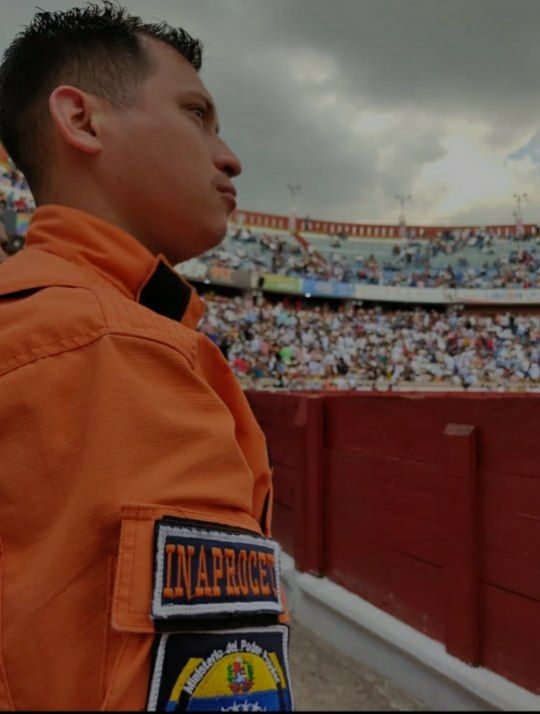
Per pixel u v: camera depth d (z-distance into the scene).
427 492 2.22
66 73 0.64
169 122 0.63
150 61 0.64
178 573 0.39
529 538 1.81
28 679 0.39
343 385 18.12
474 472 1.98
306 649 2.52
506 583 1.88
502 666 1.88
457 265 26.42
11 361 0.44
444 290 24.91
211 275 22.48
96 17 0.68
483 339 21.25
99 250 0.56
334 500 2.86
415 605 2.26
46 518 0.41
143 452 0.42
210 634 0.39
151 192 0.62
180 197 0.63
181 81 0.65
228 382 0.61
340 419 2.85
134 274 0.57
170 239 0.64
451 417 2.12
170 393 0.46
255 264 25.84
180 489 0.42
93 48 0.64
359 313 23.22
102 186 0.62
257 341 18.00
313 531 2.93
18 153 0.68
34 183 0.67
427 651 2.06
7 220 10.81
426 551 2.21
